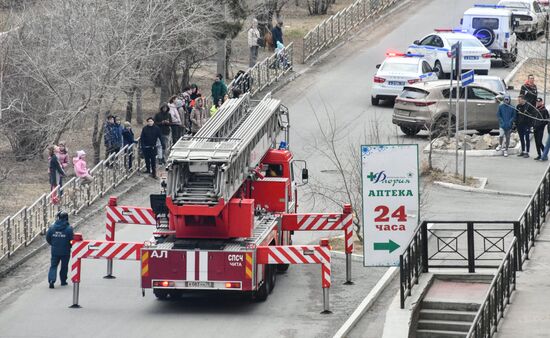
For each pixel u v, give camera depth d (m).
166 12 98.88
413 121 102.75
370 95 121.44
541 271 60.09
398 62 116.44
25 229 73.69
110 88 94.06
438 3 174.00
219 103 104.31
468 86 104.69
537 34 154.75
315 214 67.88
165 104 95.19
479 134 106.56
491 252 64.50
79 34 95.31
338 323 60.12
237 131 66.19
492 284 50.88
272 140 72.12
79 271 62.66
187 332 58.56
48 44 96.69
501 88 109.38
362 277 68.38
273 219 66.56
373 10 161.75
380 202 63.09
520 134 98.00
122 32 95.88
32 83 97.44
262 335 58.16
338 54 141.12
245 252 60.38
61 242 65.94
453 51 90.56
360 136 101.25
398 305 58.75
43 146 100.06
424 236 63.09
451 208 82.31
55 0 98.25
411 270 60.78
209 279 60.66
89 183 83.38
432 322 58.62
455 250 64.12
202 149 61.81
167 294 64.12
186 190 61.94
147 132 91.44
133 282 67.62
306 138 102.50
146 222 68.81
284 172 70.25
